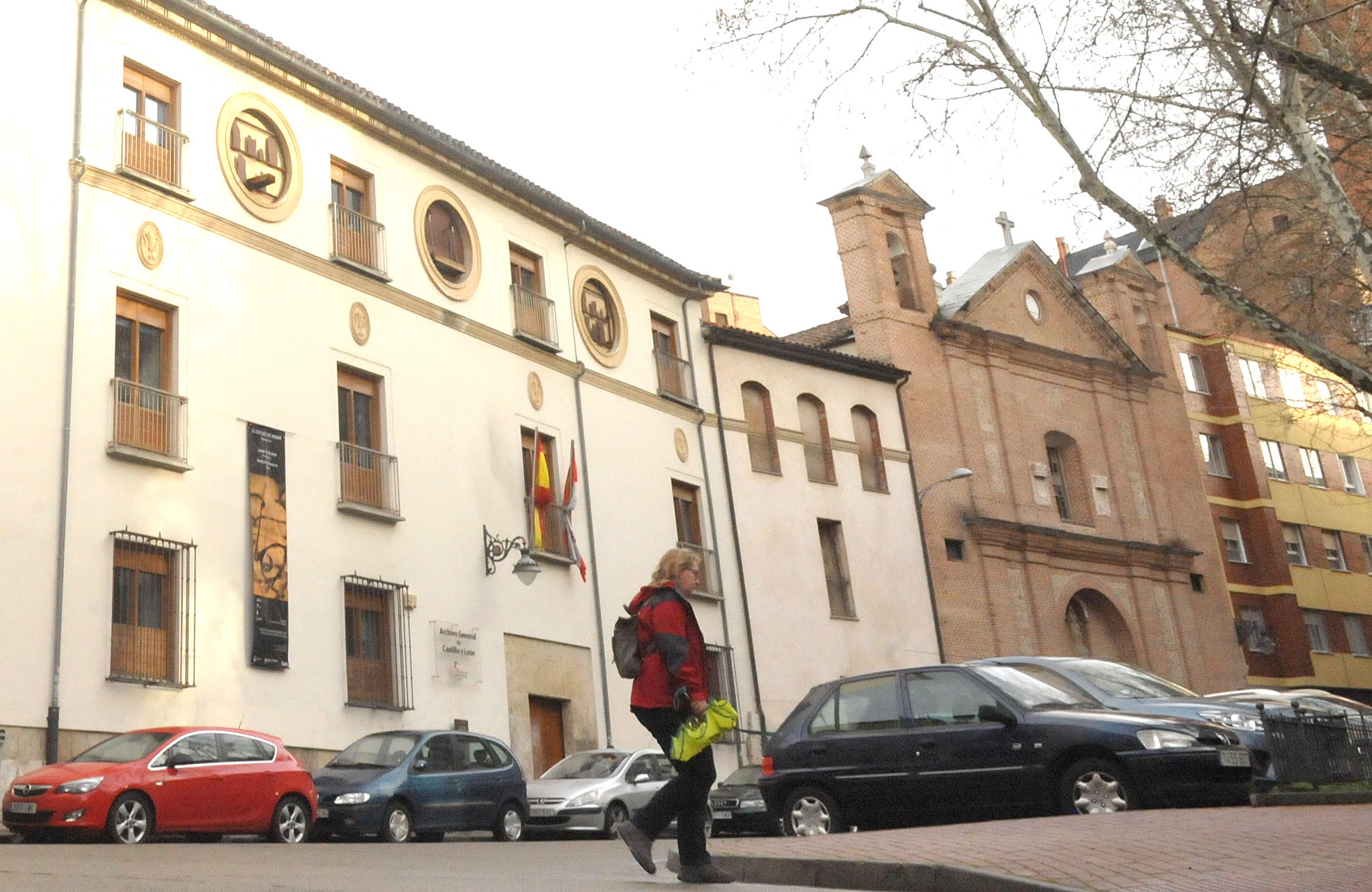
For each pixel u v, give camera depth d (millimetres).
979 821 13750
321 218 25188
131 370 21328
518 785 21141
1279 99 17109
